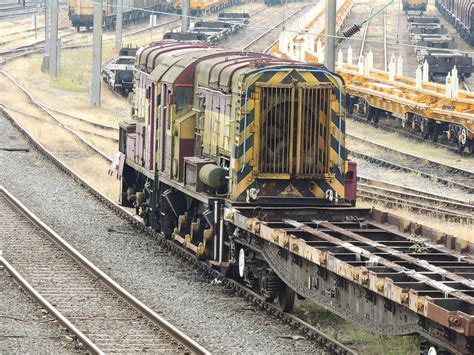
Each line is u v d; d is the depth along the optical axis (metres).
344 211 43.03
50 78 130.00
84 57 150.25
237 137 43.72
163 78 51.88
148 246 52.72
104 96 119.88
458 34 167.38
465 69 126.19
